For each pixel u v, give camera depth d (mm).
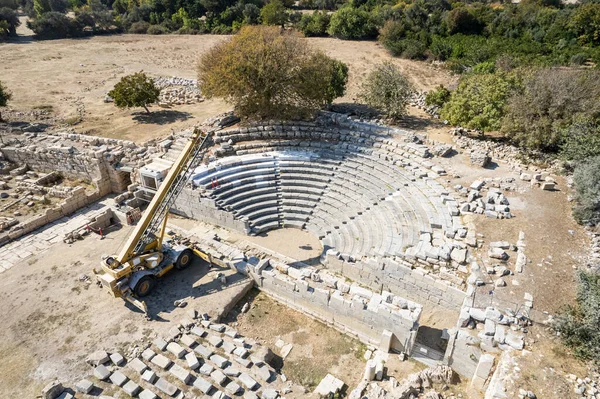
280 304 26125
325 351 22906
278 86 39031
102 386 19797
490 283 22922
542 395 16938
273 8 93938
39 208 35219
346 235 30984
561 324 19562
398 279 25438
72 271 27875
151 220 25297
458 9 81188
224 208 33062
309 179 36406
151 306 24938
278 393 19484
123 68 71938
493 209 29062
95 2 115438
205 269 28203
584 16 71312
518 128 37750
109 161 37250
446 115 43125
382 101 45438
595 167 28375
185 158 26094
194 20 102188
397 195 32406
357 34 87312
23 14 121188
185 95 58500
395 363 21641
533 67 45250
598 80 36594
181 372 20047
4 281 26922
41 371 20750
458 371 20609
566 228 27281
